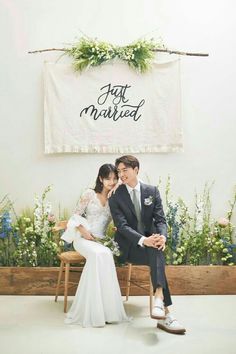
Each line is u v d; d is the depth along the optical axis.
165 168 5.24
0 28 5.21
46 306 4.35
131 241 3.88
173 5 5.24
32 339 3.49
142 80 5.18
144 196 4.07
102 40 5.21
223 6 5.27
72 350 3.26
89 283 3.84
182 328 3.59
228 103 5.28
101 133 5.18
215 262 5.01
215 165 5.27
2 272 4.76
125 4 5.22
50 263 4.92
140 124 5.18
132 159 4.04
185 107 5.26
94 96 5.16
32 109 5.21
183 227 5.20
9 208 5.20
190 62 5.26
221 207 5.27
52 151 5.14
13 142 5.21
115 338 3.51
